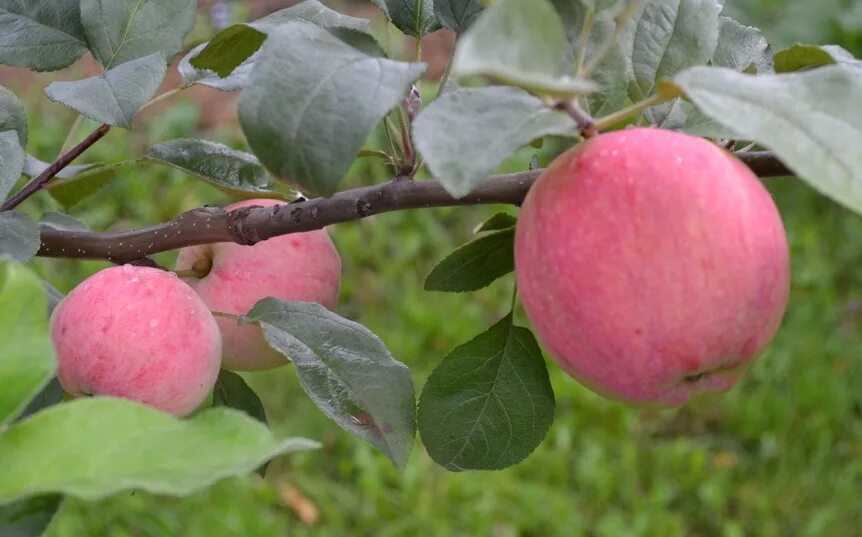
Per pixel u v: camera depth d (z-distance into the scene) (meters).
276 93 0.67
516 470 1.75
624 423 1.83
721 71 0.66
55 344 0.74
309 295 0.80
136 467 0.62
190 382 0.75
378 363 0.76
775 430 1.82
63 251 0.79
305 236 0.81
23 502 0.64
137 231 0.79
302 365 0.75
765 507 1.72
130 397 0.73
